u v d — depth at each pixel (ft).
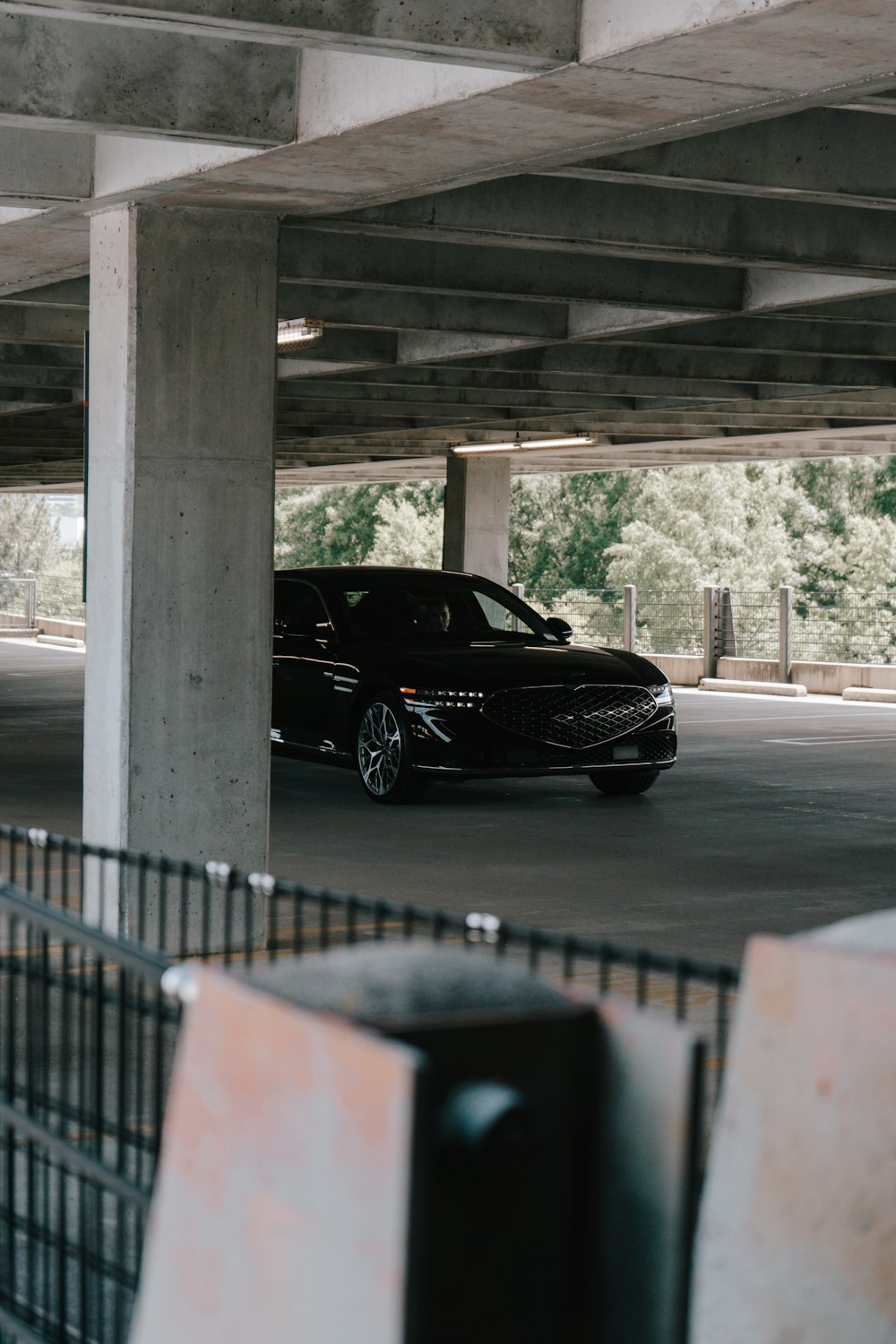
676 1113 5.52
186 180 23.88
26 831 10.96
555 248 30.17
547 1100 5.65
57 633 142.00
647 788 46.57
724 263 31.48
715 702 84.23
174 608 26.03
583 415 73.15
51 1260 12.19
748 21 16.44
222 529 26.35
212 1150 6.13
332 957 6.03
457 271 36.14
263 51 21.90
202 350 26.09
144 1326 6.41
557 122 20.72
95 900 26.30
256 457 26.58
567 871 33.83
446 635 47.14
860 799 46.11
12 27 20.70
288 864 34.12
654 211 29.89
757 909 30.04
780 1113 6.90
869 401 61.26
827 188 25.53
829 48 17.43
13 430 85.71
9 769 49.90
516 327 44.34
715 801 45.37
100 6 17.01
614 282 37.81
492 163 22.97
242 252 26.30
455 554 93.20
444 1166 5.44
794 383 55.42
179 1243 6.26
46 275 32.78
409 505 231.50
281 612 48.26
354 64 21.09
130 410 25.64
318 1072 5.61
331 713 45.57
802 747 60.75
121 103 21.24
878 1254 6.56
